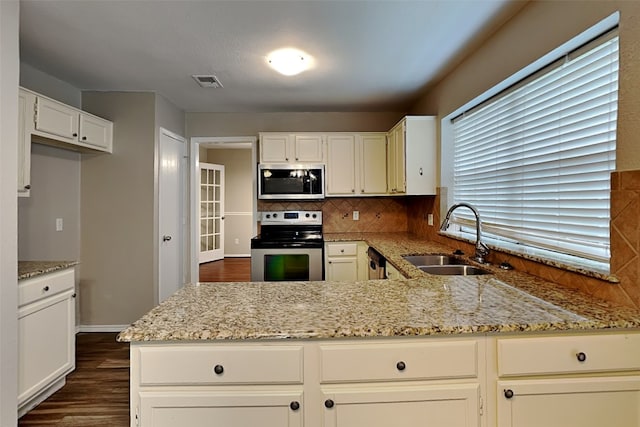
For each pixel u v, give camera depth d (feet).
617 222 4.43
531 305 4.36
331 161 13.12
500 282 5.59
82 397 7.50
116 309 11.41
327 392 3.69
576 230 5.69
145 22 7.00
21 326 6.57
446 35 7.50
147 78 10.14
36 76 9.51
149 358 3.64
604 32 5.02
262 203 14.19
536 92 6.70
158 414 3.66
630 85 4.30
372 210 14.20
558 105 6.09
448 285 5.42
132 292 11.41
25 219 9.45
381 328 3.67
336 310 4.23
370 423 3.72
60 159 10.53
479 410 3.76
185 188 14.03
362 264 12.14
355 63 9.02
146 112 11.38
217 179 24.34
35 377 6.90
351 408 3.71
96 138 10.46
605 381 3.80
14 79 5.81
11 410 5.82
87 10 6.53
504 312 4.11
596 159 5.29
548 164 6.36
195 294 4.99
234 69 9.45
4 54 5.64
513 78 6.91
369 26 7.14
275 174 12.76
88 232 11.35
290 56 8.52
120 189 11.34
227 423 3.67
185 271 14.07
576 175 5.68
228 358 3.65
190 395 3.66
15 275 5.89
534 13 6.10
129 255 11.40
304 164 12.84
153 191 11.38
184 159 13.93
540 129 6.58
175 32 7.40
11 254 5.83
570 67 5.80
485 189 8.68
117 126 11.30
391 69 9.43
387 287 5.32
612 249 4.50
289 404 3.67
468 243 8.57
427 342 3.74
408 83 10.60
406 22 6.95
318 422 3.70
